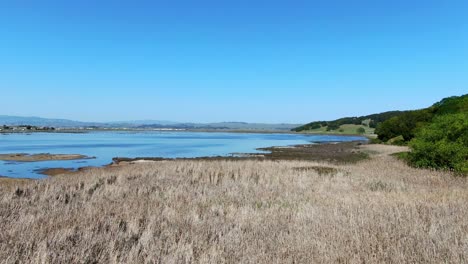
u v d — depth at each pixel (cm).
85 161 3903
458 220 819
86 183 1535
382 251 582
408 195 1224
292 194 1298
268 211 954
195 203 1089
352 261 541
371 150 5419
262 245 623
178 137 12406
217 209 970
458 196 1188
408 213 860
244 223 789
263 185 1534
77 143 7588
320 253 578
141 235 691
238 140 10431
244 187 1469
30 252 559
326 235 680
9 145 6588
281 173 1998
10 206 998
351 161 3834
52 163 3656
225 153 5291
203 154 5097
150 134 15850
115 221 790
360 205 994
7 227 718
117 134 15062
